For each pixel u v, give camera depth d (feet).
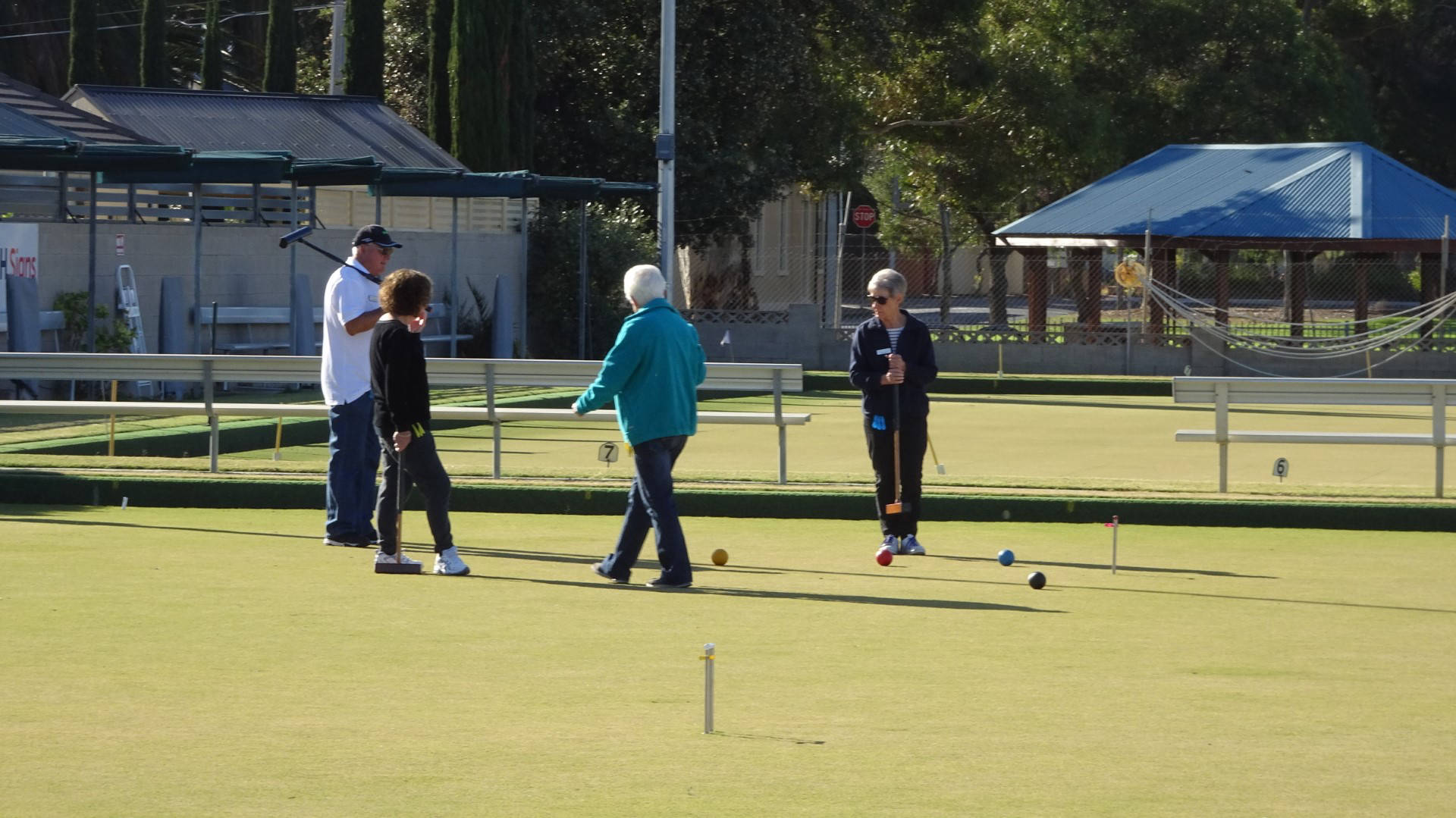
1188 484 68.28
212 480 65.31
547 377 70.38
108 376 70.74
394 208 165.17
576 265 162.91
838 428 107.76
